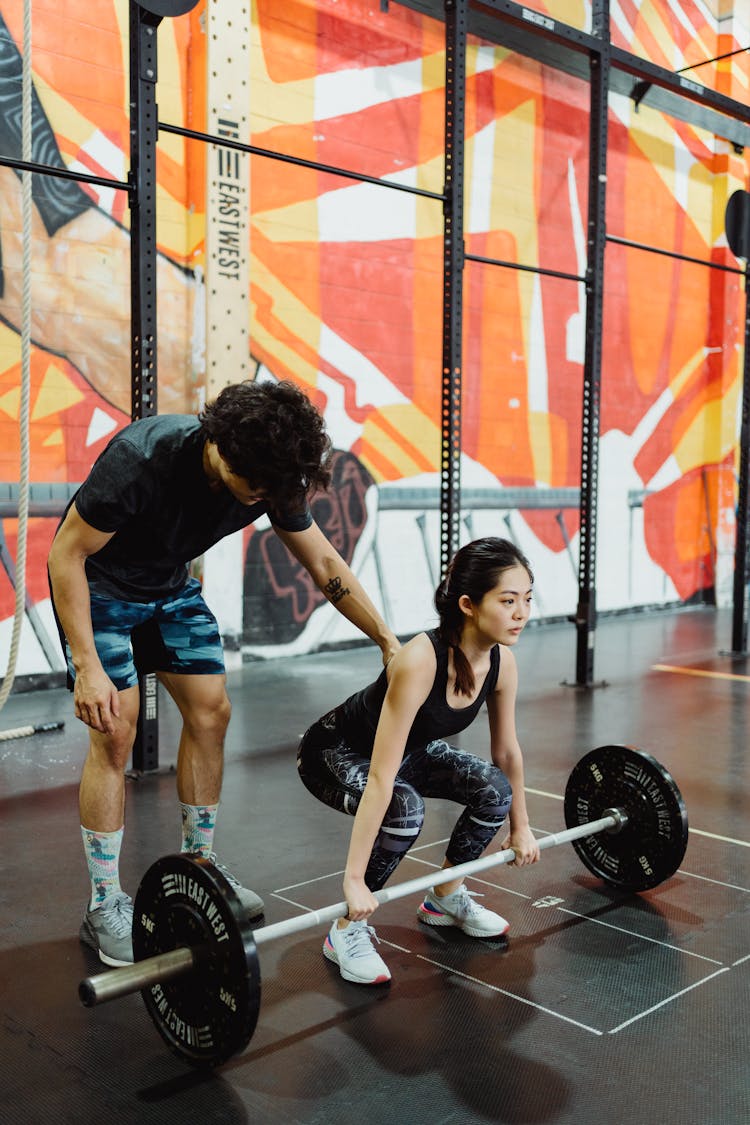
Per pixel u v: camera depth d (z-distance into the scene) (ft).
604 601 22.94
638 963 6.22
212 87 14.20
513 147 19.62
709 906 7.11
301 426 4.61
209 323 14.60
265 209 15.87
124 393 14.80
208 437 5.02
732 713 13.26
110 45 14.23
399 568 18.56
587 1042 5.31
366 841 5.41
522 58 19.51
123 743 6.12
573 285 21.18
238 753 11.10
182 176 14.80
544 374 20.83
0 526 13.66
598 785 7.24
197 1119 4.64
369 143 17.17
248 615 16.52
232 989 4.55
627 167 22.09
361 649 18.13
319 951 6.36
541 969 6.13
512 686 6.08
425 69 17.92
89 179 8.84
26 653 14.03
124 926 6.13
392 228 17.70
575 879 7.58
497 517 20.22
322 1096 4.82
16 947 6.39
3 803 9.29
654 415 23.57
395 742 5.46
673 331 23.79
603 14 13.58
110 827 6.18
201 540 5.83
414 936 6.60
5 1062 5.10
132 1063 5.11
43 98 13.65
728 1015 5.60
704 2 22.57
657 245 23.09
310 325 16.67
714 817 9.07
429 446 18.81
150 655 6.35
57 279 13.96
